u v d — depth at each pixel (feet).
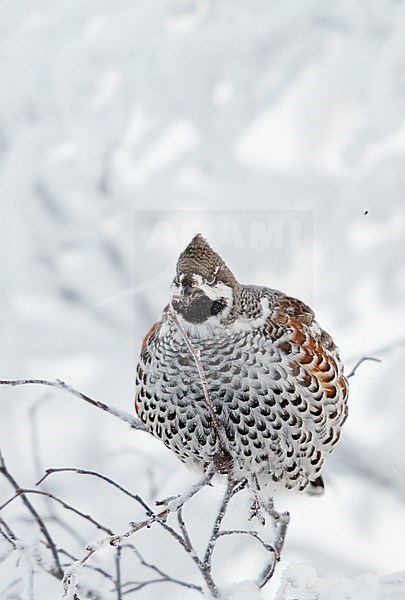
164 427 23.00
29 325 50.75
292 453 22.86
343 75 50.47
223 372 22.03
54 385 20.45
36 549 23.06
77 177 52.42
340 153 50.01
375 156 49.26
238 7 54.08
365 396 45.03
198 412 22.44
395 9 51.01
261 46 52.21
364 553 41.60
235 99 51.72
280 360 22.35
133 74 52.60
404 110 48.26
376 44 51.13
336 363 24.21
